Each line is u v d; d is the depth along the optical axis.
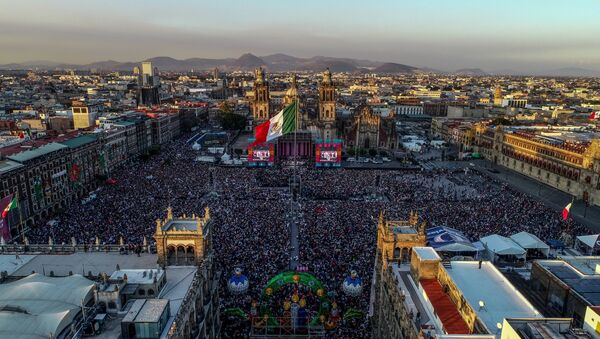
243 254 88.88
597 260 59.19
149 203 123.44
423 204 128.75
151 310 43.03
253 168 186.88
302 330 66.31
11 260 59.66
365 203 128.12
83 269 56.97
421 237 60.94
